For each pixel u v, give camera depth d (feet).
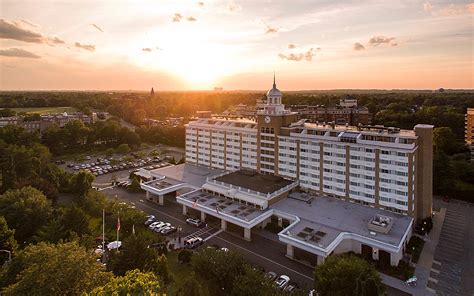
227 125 471.21
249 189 358.02
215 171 474.90
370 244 269.03
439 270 257.55
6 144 530.27
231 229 330.95
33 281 175.52
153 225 331.16
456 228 331.77
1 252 256.73
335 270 194.70
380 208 329.11
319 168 368.27
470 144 586.04
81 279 182.80
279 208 335.88
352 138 343.46
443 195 424.46
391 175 318.86
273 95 428.97
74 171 549.54
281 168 403.75
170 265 262.26
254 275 202.18
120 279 164.76
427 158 325.01
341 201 351.87
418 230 317.01
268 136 412.98
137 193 443.32
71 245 202.90
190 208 378.32
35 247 205.05
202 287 209.97
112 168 568.41
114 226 324.19
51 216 308.40
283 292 196.13
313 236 274.77
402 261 267.80
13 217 297.94
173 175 459.32
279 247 294.46
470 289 233.14
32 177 423.64
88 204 370.53
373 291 174.70
